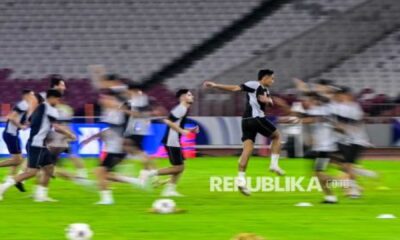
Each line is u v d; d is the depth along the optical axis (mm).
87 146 60625
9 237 24719
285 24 78688
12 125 39875
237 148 64125
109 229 26250
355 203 34375
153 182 38250
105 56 77750
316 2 79562
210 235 25047
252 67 76438
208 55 77312
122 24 79500
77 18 79938
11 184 34844
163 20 79562
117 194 37469
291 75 75938
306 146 50781
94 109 72000
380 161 59750
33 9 80438
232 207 32781
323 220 28812
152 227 26750
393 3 78562
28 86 76312
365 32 77750
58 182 42812
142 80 76125
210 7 79938
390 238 24609
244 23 79000
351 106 36344
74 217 29375
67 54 77875
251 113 36688
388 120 65438
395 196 37375
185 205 33375
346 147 36500
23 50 78125
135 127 38250
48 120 34250
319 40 77500
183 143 62562
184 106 36750
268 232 25781
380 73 75812
